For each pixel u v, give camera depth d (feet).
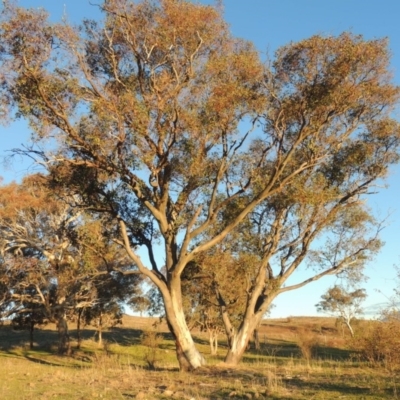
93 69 63.46
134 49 61.16
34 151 61.31
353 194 73.92
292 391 36.70
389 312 53.31
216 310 134.00
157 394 37.17
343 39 61.72
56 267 130.82
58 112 58.18
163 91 59.21
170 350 138.41
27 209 128.47
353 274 78.23
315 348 100.53
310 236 74.74
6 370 67.15
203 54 62.44
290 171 69.87
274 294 75.25
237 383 42.63
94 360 73.82
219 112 59.82
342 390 36.55
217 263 73.46
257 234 75.82
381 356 58.39
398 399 31.35
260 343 168.14
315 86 63.41
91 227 70.08
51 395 37.22
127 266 133.28
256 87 65.26
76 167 66.08
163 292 65.92
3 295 133.59
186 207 70.28
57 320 139.95
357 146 73.36
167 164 63.36
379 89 66.74
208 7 59.82
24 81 55.77
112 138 58.80
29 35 56.03
